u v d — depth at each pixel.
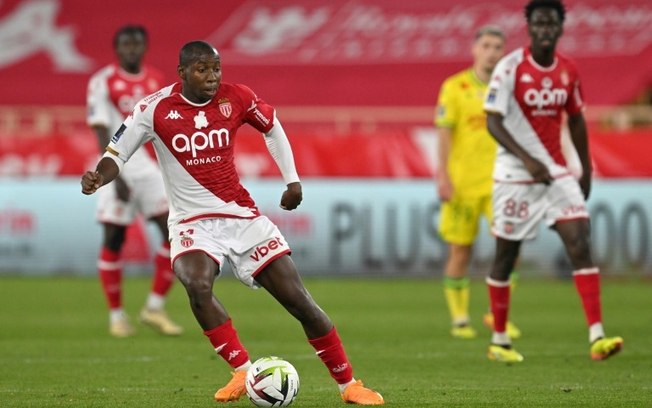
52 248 58.22
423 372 27.91
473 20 85.56
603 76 80.31
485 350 32.94
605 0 84.69
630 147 55.12
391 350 33.00
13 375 27.39
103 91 37.41
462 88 38.00
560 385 25.11
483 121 37.69
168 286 37.56
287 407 21.12
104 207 37.56
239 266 21.62
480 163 37.53
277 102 82.75
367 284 55.69
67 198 58.16
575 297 50.09
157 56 85.81
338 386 24.03
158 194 37.38
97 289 53.31
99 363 29.92
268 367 20.44
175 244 21.56
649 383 25.41
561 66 29.89
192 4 88.69
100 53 86.62
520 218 30.00
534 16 29.45
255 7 88.69
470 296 51.62
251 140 56.41
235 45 86.38
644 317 42.28
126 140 21.53
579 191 29.94
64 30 87.62
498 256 30.45
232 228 21.66
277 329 39.28
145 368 28.83
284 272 21.25
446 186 37.75
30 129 80.62
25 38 87.25
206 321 21.12
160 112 21.44
